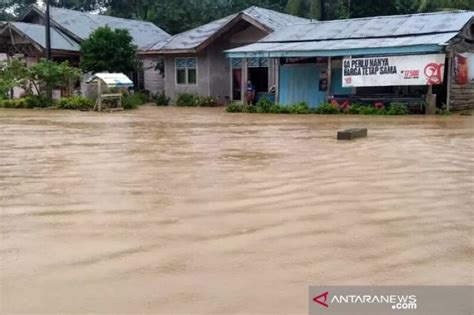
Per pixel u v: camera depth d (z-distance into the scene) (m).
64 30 29.94
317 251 3.77
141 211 4.90
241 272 3.38
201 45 24.94
